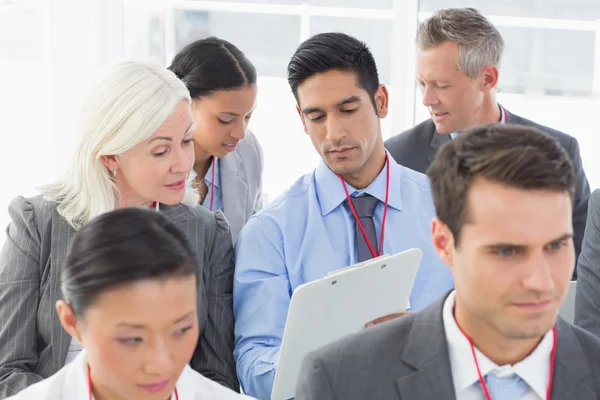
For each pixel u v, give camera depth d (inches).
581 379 57.5
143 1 174.2
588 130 172.4
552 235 52.9
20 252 95.5
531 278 52.9
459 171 55.1
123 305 56.7
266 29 175.2
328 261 102.9
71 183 97.4
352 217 104.5
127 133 92.6
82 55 172.6
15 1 171.8
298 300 83.7
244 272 101.1
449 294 62.1
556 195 53.1
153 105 93.0
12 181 175.8
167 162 94.7
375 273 88.6
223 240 102.5
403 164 140.9
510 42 171.8
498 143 54.9
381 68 175.8
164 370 57.4
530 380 57.5
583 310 105.0
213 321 99.7
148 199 97.3
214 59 119.6
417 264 91.9
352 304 88.7
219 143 122.0
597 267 104.3
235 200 129.6
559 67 171.8
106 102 93.5
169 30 175.2
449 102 132.8
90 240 58.7
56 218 96.1
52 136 174.1
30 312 94.2
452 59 130.6
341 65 99.1
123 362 57.7
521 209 52.7
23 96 173.9
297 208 104.7
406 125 176.1
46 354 93.5
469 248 54.7
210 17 175.2
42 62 173.2
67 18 171.0
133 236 58.1
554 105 172.9
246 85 120.3
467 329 58.7
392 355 60.4
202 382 67.0
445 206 56.4
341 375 60.4
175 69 122.2
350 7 174.1
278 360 87.8
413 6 171.9
